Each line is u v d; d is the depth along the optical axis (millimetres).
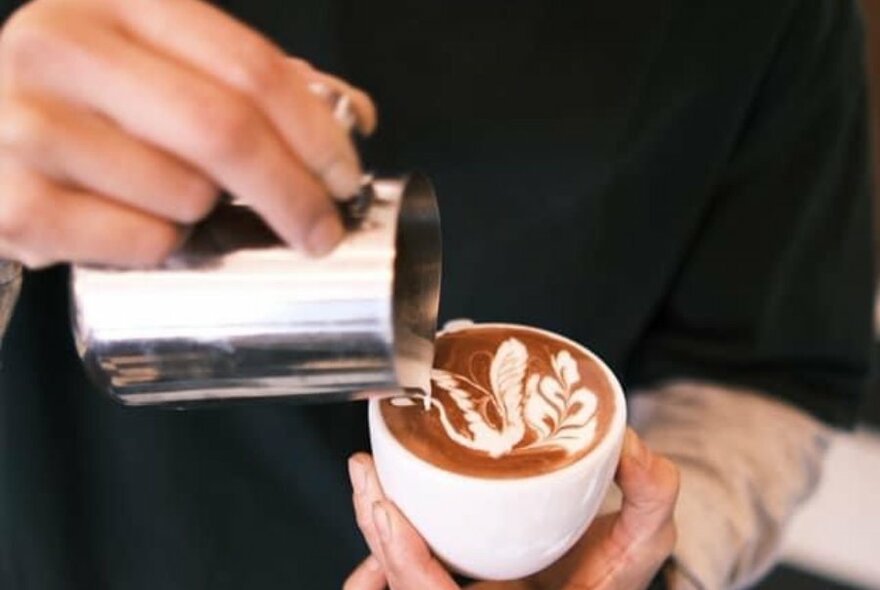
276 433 572
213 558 592
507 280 601
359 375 354
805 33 627
